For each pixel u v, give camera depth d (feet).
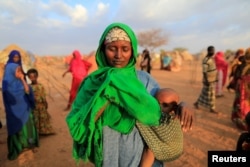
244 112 20.51
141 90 5.43
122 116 5.76
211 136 19.43
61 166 15.07
